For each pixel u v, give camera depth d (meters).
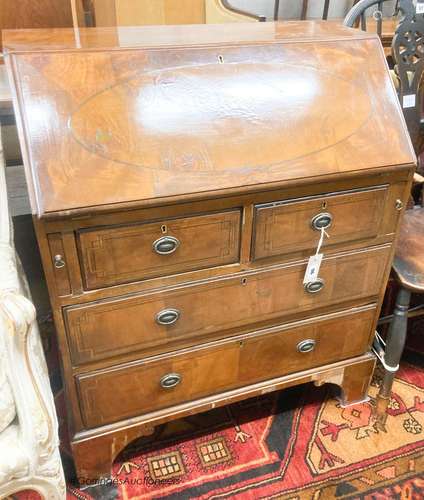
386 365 1.37
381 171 1.05
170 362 1.15
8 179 1.64
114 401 1.15
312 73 1.07
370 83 1.10
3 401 0.88
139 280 1.00
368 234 1.16
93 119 0.91
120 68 0.96
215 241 1.01
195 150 0.95
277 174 0.98
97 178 0.88
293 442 1.39
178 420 1.45
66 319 0.98
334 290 1.22
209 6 2.24
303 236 1.09
